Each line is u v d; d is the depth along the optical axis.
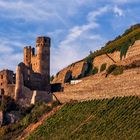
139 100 162.75
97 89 184.00
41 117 195.50
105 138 153.62
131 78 170.75
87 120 170.88
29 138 184.50
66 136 169.75
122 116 159.50
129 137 146.50
